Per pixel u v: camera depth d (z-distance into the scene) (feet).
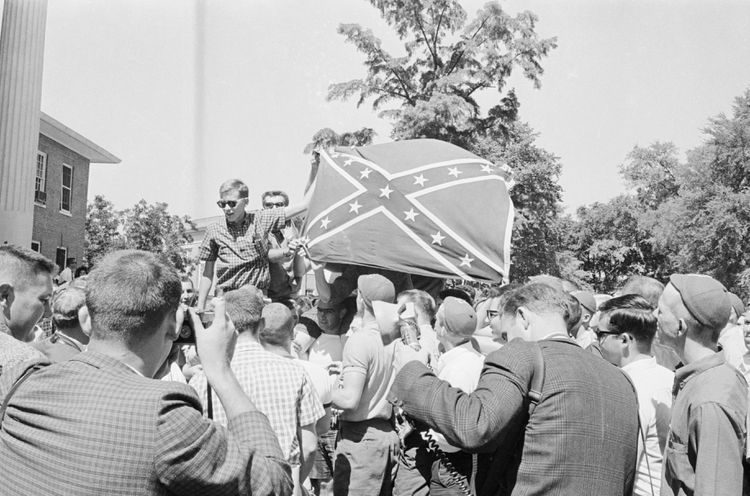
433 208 15.90
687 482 7.47
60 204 75.05
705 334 7.94
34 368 5.41
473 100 58.29
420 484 10.19
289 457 8.85
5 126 38.75
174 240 44.55
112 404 4.91
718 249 106.93
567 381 6.93
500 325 8.12
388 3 57.41
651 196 141.18
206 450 4.85
